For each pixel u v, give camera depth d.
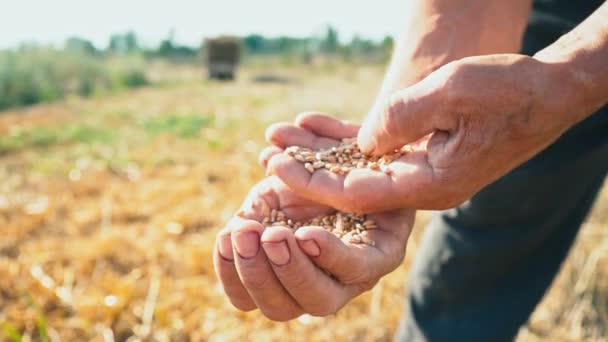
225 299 1.08
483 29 0.59
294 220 0.57
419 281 0.77
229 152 2.29
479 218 0.70
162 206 1.62
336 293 0.49
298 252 0.46
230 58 6.55
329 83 6.02
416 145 0.56
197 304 1.07
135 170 1.99
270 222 0.56
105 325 1.01
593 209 1.47
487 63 0.47
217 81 6.30
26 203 1.64
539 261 0.75
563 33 0.67
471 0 0.59
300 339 0.97
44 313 1.05
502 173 0.51
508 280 0.75
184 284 1.12
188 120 2.88
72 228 1.45
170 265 1.23
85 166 2.05
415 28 0.60
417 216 1.48
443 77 0.47
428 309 0.78
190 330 1.00
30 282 1.13
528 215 0.70
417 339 0.79
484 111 0.47
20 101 3.90
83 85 4.83
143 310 1.05
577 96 0.47
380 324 1.01
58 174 1.95
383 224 0.55
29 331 0.98
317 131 0.63
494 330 0.76
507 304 0.76
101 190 1.79
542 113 0.47
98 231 1.45
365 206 0.52
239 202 1.65
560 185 0.68
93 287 1.14
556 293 1.09
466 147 0.49
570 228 0.76
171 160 2.13
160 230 1.41
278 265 0.45
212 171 1.98
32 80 4.11
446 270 0.74
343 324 1.01
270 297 0.48
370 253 0.51
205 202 1.64
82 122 2.93
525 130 0.48
